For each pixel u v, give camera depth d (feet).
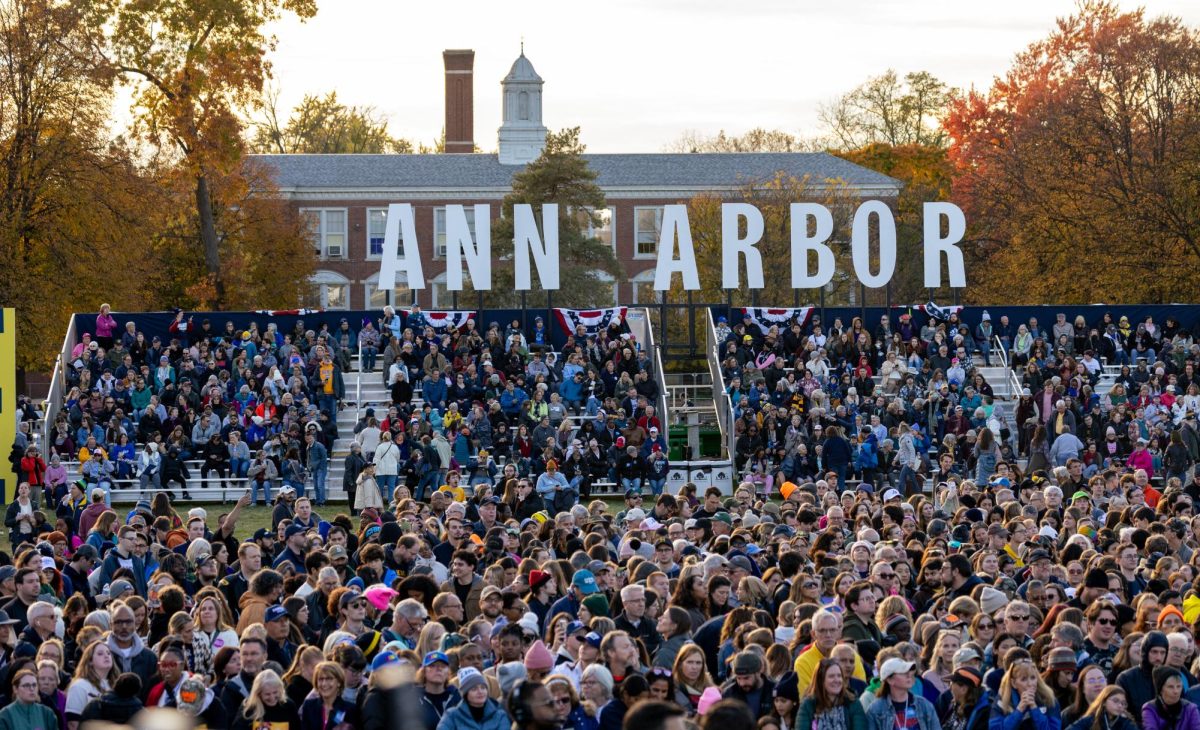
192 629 49.47
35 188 186.39
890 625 50.88
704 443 158.10
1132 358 166.40
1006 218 237.25
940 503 97.25
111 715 43.27
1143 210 209.05
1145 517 76.28
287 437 139.13
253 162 264.93
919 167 328.90
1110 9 237.04
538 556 62.64
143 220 193.36
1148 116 218.38
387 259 167.94
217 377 149.38
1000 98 247.09
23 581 56.65
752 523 78.43
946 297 265.95
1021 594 60.59
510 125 306.35
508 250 253.24
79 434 141.79
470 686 41.09
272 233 260.62
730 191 286.46
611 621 48.62
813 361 157.17
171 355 154.81
